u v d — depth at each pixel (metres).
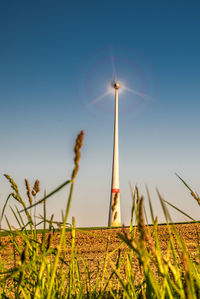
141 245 1.13
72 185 1.14
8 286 2.71
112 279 4.43
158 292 1.52
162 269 1.42
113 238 14.32
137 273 4.71
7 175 1.83
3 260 6.36
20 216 2.21
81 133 1.07
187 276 1.19
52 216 1.81
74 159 1.09
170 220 1.33
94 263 7.61
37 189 1.84
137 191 1.46
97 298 2.70
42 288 2.08
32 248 2.15
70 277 2.53
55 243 7.66
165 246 8.96
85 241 13.88
